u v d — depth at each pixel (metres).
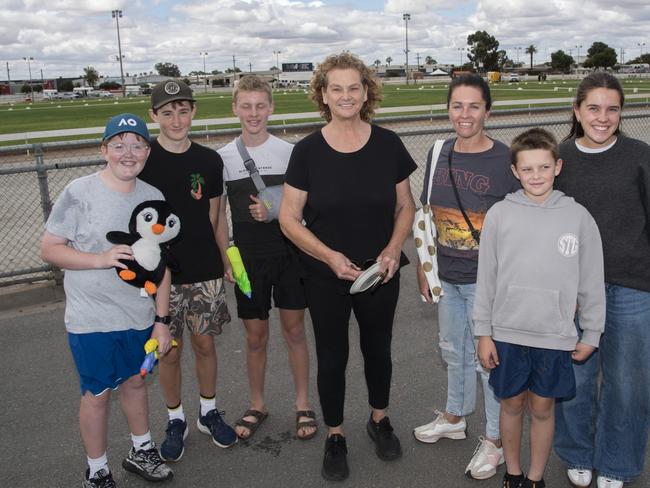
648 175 2.32
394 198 2.71
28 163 10.85
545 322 2.39
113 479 2.81
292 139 12.52
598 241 2.37
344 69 2.55
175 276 2.90
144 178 2.81
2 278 5.64
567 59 113.31
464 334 3.00
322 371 2.86
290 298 3.12
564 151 2.49
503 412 2.63
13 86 135.75
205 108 32.16
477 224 2.75
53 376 3.89
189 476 2.92
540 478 2.64
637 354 2.53
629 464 2.66
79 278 2.50
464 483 2.82
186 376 3.91
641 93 29.75
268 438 3.23
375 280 2.54
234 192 3.09
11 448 3.15
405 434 3.23
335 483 2.84
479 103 2.61
